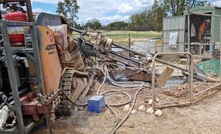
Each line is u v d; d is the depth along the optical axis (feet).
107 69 24.00
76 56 18.51
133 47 48.14
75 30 23.21
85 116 14.39
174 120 13.69
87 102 16.49
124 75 23.66
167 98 17.38
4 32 8.55
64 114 14.37
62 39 13.88
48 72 11.42
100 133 12.22
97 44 22.71
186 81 21.93
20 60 10.00
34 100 10.60
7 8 12.24
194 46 40.06
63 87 14.48
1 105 9.57
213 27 41.88
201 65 27.89
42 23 12.42
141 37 90.53
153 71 14.74
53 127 12.91
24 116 10.55
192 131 12.34
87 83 19.98
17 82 9.99
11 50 9.70
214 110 15.14
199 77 22.44
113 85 21.76
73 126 13.05
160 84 16.33
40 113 10.14
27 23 9.74
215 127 12.75
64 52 14.53
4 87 11.36
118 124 13.12
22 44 10.95
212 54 34.04
